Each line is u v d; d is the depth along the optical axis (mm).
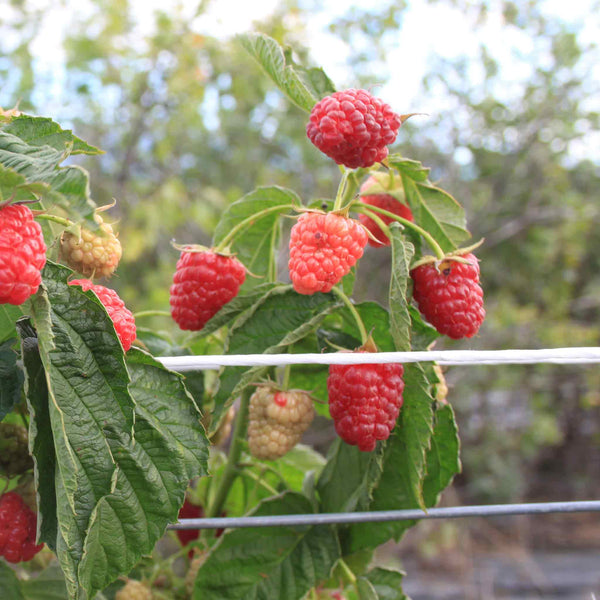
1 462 279
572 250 1423
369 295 1235
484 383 1353
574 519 1322
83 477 240
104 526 258
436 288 300
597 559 1144
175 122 1159
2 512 279
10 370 259
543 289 1439
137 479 259
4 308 258
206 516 345
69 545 235
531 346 1343
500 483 1317
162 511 261
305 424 314
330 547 316
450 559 1129
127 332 262
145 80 1130
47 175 223
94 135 1188
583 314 1550
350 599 348
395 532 316
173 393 265
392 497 315
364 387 285
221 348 353
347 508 315
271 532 316
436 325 304
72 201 219
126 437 246
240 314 310
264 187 333
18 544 278
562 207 1416
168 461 261
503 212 1438
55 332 245
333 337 317
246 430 335
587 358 275
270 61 309
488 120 1412
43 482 243
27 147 233
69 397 242
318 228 286
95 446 241
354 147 291
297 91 305
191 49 1119
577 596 1024
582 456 1502
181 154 1349
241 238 345
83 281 269
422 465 292
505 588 1048
